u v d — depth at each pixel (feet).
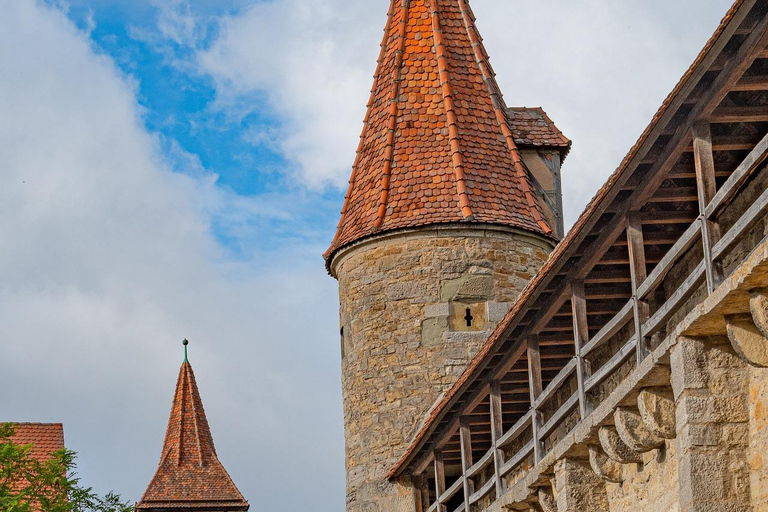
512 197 86.74
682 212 46.50
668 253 43.29
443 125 88.17
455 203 85.61
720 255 40.06
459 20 92.27
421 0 92.73
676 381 42.91
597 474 52.44
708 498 41.70
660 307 45.68
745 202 42.16
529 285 53.21
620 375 52.26
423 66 90.38
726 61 38.52
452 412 68.90
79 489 94.17
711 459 41.88
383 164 87.71
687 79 39.29
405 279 85.61
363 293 86.74
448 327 84.58
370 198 87.56
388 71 91.09
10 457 91.81
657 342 48.88
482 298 84.94
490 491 68.95
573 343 58.49
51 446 124.88
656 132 41.81
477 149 87.61
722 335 42.42
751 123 42.34
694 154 41.42
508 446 68.03
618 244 49.24
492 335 59.26
